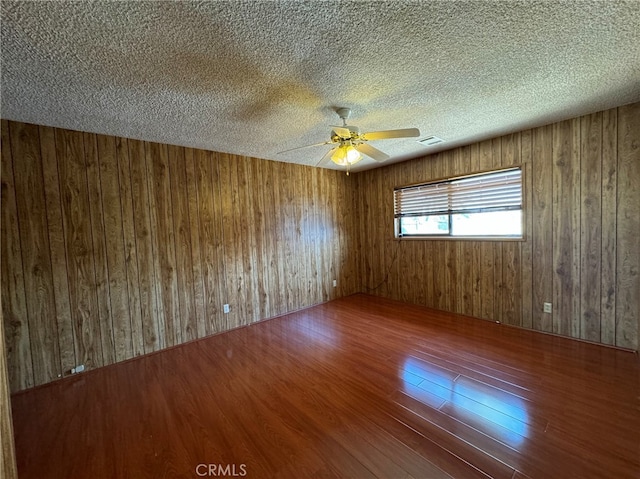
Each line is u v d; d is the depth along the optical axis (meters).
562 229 2.87
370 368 2.47
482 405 1.92
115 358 2.78
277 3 1.20
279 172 4.04
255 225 3.79
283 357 2.75
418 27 1.39
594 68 1.83
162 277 3.06
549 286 2.99
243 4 1.20
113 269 2.77
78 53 1.47
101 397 2.20
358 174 4.95
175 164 3.13
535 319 3.11
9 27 1.26
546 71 1.85
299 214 4.29
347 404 2.00
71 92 1.88
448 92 2.10
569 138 2.76
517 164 3.10
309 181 4.41
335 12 1.27
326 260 4.66
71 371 2.54
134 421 1.91
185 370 2.58
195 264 3.28
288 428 1.79
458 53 1.62
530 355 2.57
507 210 3.26
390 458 1.54
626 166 2.50
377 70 1.77
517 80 1.96
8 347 2.28
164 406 2.06
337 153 2.31
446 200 3.80
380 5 1.24
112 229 2.75
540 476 1.40
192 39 1.41
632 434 1.62
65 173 2.51
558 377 2.20
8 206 2.27
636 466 1.42
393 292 4.58
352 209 5.04
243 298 3.68
